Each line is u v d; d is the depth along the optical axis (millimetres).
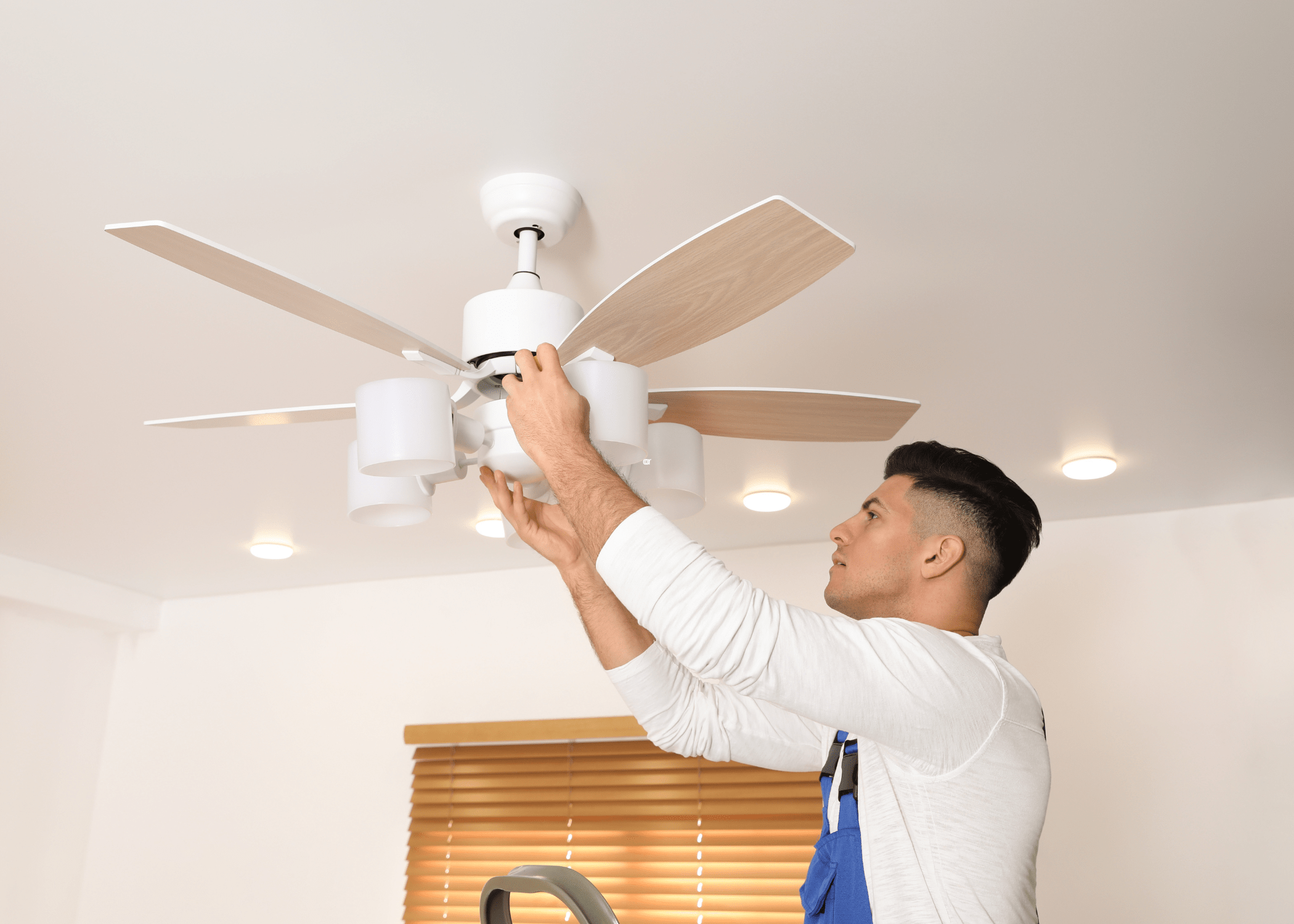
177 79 1437
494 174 1641
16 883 3984
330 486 3127
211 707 4293
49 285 1999
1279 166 1628
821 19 1336
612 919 830
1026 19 1338
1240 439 2738
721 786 3584
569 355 1330
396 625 4164
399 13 1322
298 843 3996
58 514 3383
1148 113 1508
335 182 1664
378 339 1293
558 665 3908
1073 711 3295
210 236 1806
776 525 3527
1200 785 3133
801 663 970
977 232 1813
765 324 2141
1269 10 1320
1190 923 3035
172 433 2721
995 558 1304
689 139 1562
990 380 2402
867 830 1131
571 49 1386
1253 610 3213
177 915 4047
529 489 1390
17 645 4102
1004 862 1066
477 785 3850
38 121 1523
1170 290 2002
